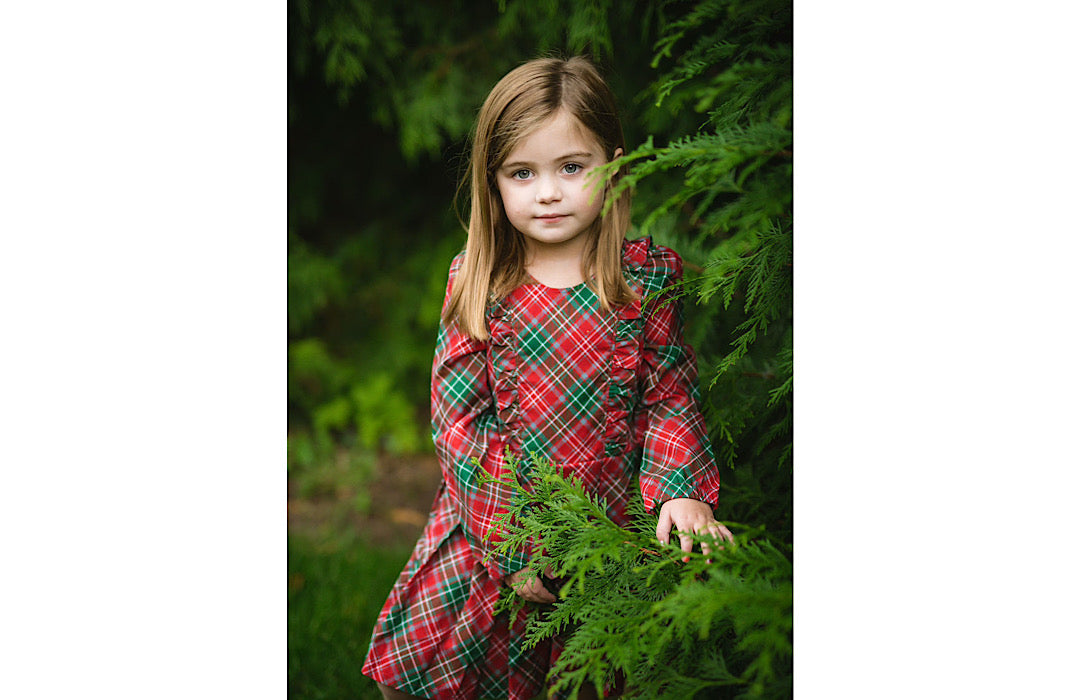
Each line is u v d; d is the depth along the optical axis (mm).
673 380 1993
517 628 2027
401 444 5023
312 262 5250
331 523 4266
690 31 3213
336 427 5172
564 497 1797
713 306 2391
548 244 1967
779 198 1761
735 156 1621
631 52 3453
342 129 5125
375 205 5559
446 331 2027
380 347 5430
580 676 1544
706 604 1444
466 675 2041
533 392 1942
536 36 3734
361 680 2732
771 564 1588
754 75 1835
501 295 1963
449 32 4258
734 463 2293
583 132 1869
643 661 1718
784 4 1906
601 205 1925
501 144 1887
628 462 1979
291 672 2777
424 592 2049
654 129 3135
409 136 4281
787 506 2096
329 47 4168
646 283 1970
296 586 3416
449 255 5309
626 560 1709
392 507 4465
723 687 1918
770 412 2127
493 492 1942
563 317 1941
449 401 2004
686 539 1791
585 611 1711
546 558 1802
